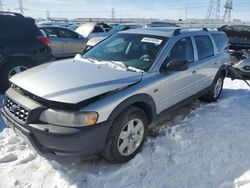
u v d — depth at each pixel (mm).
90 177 2854
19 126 2764
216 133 3945
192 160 3217
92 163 3133
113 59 3787
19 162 3080
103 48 4148
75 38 10242
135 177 2900
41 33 6059
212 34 5262
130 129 3127
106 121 2736
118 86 2914
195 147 3512
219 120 4457
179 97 4082
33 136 2672
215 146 3543
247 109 5047
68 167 3035
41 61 5988
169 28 4484
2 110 3154
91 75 3051
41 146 2725
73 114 2568
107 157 2990
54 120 2621
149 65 3480
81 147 2629
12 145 3410
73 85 2793
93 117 2623
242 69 7367
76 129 2557
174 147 3506
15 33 5574
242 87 6828
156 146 3488
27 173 2910
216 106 5230
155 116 3562
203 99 5520
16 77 3230
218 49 5418
